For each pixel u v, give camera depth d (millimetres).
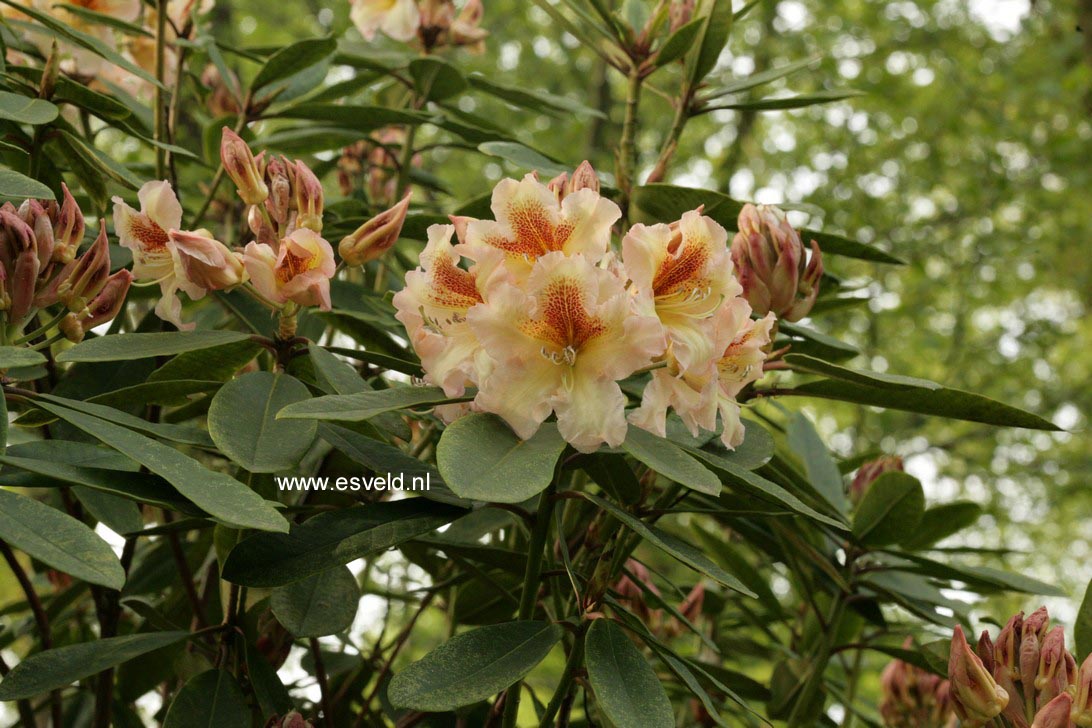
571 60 3895
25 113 896
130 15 1113
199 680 898
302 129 1154
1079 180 3438
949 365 3312
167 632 924
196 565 1116
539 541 860
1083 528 4320
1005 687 873
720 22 1034
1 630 1147
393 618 1801
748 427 913
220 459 1160
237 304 1000
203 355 892
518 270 807
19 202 924
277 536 848
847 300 1110
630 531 963
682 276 805
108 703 1002
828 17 3789
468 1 1209
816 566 1087
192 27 1130
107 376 973
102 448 840
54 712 1061
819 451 1156
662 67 1090
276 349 881
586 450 781
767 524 1093
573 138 3561
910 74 3771
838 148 3307
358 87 1191
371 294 1051
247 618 1015
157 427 837
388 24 1185
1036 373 3635
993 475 3332
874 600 1078
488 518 1059
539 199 805
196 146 1319
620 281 797
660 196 1002
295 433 829
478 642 821
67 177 1131
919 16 3725
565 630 859
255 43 3354
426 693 792
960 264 3379
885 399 908
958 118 3484
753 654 1268
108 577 739
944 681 1126
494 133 1142
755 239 927
